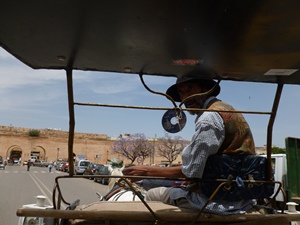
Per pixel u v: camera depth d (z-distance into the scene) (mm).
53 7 1660
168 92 2889
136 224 2115
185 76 2699
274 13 1629
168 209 2271
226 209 2188
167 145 30422
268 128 2617
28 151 78188
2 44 2178
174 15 1694
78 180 29828
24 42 2125
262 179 2318
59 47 2188
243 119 2416
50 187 21500
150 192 2707
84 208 2336
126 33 1938
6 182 24562
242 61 2332
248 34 1881
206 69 2543
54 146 80438
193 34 1916
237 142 2275
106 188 21578
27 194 16641
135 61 2420
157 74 2715
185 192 2371
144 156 39812
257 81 2799
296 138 9148
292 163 8914
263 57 2234
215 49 2133
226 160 2207
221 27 1810
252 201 2430
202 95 2545
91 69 2623
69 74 2564
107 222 2047
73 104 2350
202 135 2170
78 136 76688
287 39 1941
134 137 40250
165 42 2043
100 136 78625
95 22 1810
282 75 2611
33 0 1596
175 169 2387
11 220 9453
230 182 2115
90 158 76938
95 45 2137
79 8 1656
